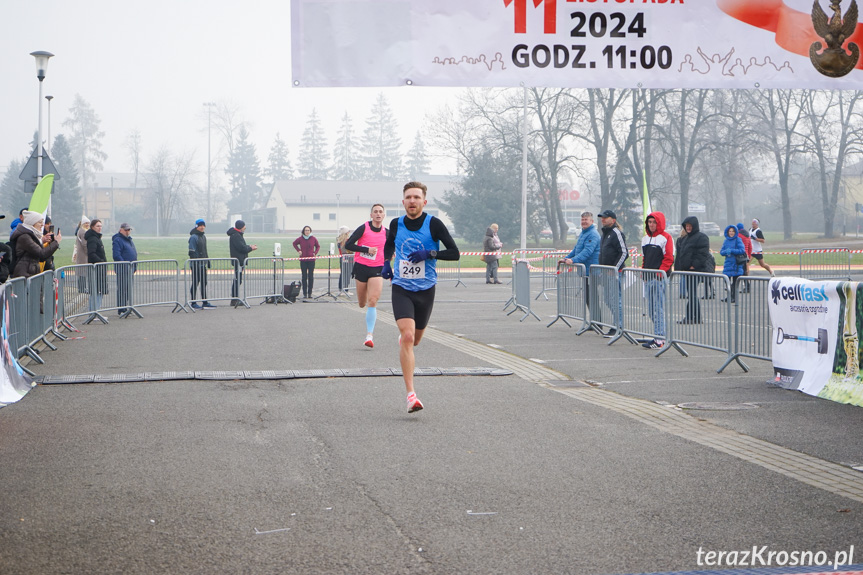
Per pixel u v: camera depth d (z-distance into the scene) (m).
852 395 7.41
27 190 19.27
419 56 9.07
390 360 10.17
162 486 4.93
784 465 5.42
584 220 13.46
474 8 9.09
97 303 15.02
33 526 4.21
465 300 20.77
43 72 19.70
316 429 6.46
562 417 6.94
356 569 3.65
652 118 52.91
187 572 3.62
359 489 4.87
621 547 3.94
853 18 9.34
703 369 9.59
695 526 4.24
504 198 61.28
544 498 4.71
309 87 9.07
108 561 3.74
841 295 7.59
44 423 6.66
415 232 7.11
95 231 16.44
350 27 9.05
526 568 3.68
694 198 87.62
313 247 21.33
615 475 5.18
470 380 8.82
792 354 8.36
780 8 9.33
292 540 4.02
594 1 9.14
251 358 10.34
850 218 85.94
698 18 9.26
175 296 17.45
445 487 4.92
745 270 19.08
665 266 11.78
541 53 9.14
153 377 8.77
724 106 53.66
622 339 12.41
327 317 16.02
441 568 3.67
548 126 55.00
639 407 7.39
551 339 12.46
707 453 5.73
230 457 5.60
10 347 8.52
